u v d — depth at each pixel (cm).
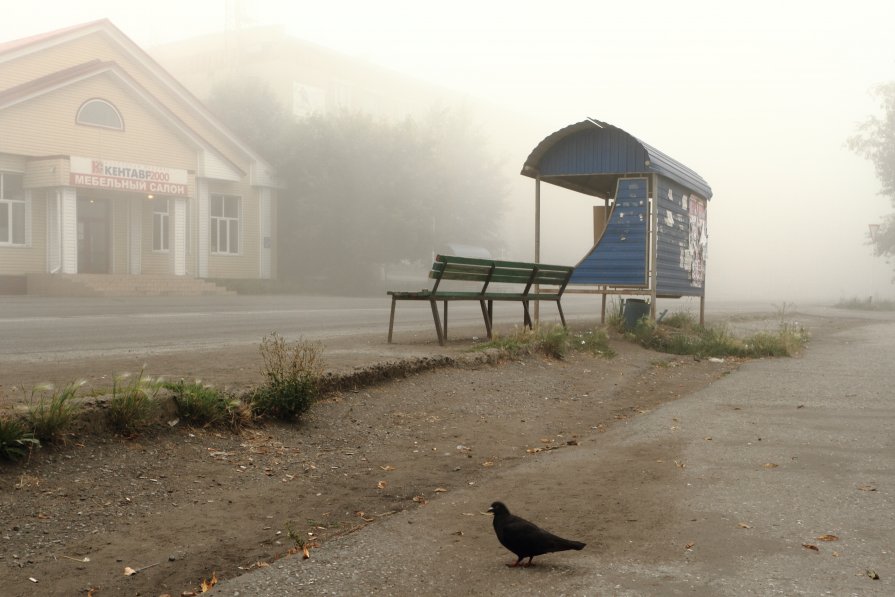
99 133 3384
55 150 3234
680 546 457
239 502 547
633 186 1580
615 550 453
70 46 3541
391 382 918
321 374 819
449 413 852
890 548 450
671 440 752
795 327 2006
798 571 414
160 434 624
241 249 4181
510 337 1241
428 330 1511
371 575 422
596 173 1588
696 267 1877
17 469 526
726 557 438
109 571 430
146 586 416
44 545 454
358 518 536
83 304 2338
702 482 600
